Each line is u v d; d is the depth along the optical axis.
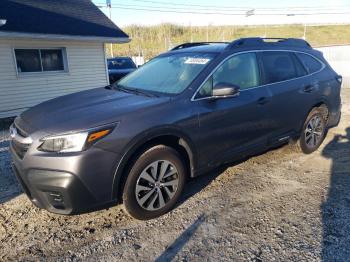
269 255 2.81
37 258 2.85
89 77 12.88
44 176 2.85
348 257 2.74
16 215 3.55
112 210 3.62
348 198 3.73
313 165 4.79
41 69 11.34
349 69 16.12
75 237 3.14
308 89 4.85
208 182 4.27
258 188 4.08
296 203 3.68
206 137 3.64
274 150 5.42
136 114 3.16
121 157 3.01
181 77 3.83
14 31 9.88
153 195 3.35
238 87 3.61
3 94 10.37
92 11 13.94
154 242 3.04
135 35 51.25
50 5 12.59
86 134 2.86
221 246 2.95
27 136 3.03
